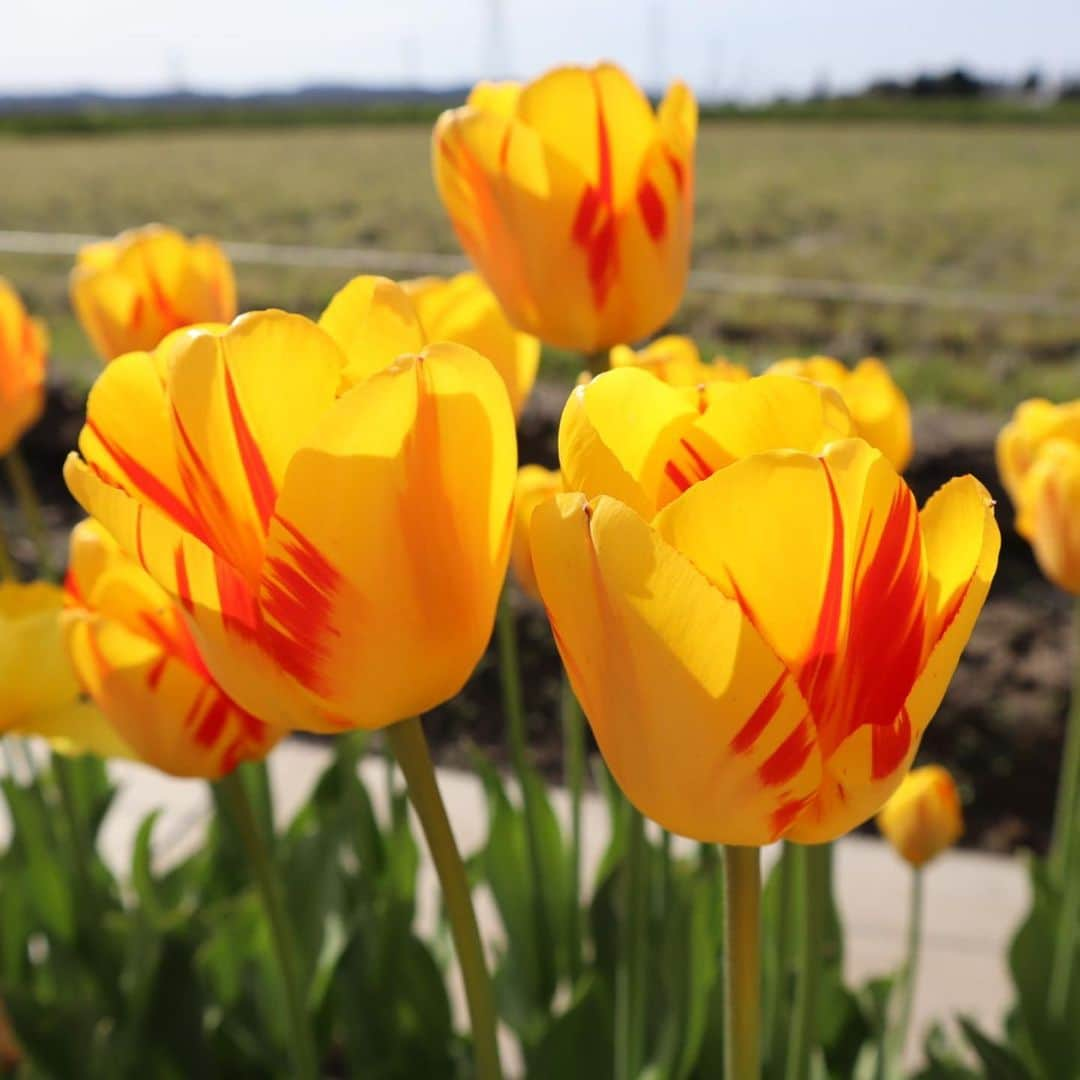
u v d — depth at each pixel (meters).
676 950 0.54
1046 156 7.05
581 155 0.40
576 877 0.62
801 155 7.31
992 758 1.21
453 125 0.39
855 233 4.50
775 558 0.22
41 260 4.24
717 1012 0.53
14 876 0.64
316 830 0.63
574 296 0.40
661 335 2.86
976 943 0.88
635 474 0.24
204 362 0.23
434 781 0.27
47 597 0.47
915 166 6.62
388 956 0.59
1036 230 4.46
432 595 0.24
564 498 0.22
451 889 0.28
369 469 0.23
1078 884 0.58
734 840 0.24
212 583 0.24
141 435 0.26
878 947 0.87
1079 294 3.30
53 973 0.62
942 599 0.24
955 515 0.23
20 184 6.43
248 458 0.24
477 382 0.24
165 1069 0.57
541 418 1.90
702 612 0.21
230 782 0.40
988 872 0.98
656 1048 0.55
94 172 7.03
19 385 0.56
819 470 0.21
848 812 0.24
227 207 5.46
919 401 2.27
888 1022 0.59
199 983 0.58
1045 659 1.36
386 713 0.26
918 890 0.56
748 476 0.21
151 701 0.35
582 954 0.63
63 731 0.44
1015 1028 0.66
